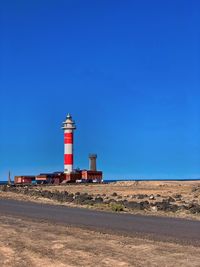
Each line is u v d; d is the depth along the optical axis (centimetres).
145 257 1141
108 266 1052
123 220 1989
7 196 4038
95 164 9838
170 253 1190
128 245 1320
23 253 1230
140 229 1678
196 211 2397
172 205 2800
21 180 9056
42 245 1345
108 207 2683
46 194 4191
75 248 1284
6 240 1443
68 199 3434
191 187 5116
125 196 3966
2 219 2069
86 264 1079
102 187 5903
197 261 1090
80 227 1752
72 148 9088
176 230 1645
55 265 1078
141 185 6156
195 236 1495
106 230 1658
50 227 1758
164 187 5444
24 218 2109
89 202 3139
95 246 1311
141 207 2677
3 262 1122
